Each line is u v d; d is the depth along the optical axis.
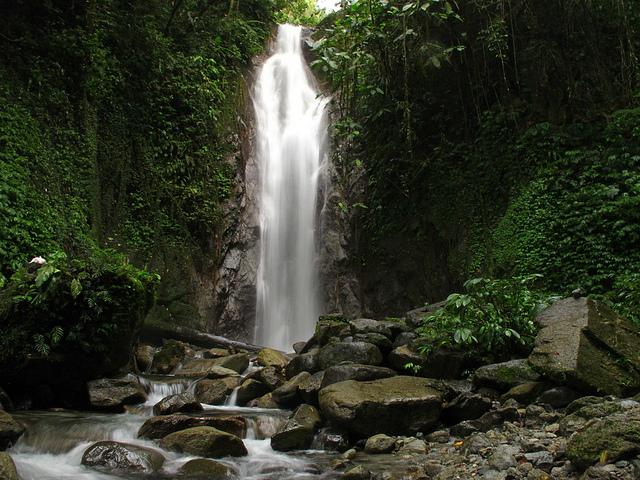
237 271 13.38
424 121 13.05
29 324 6.89
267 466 5.29
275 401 7.38
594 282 9.46
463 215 11.94
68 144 10.89
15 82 10.38
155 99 13.11
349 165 14.17
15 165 9.47
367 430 6.02
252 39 16.33
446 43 12.55
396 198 13.31
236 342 11.43
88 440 5.70
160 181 12.66
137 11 13.22
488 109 12.30
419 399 6.19
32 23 11.23
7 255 8.47
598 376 6.09
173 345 9.69
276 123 15.71
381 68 12.74
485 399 6.39
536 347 6.62
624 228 9.34
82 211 10.59
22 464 5.08
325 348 7.80
